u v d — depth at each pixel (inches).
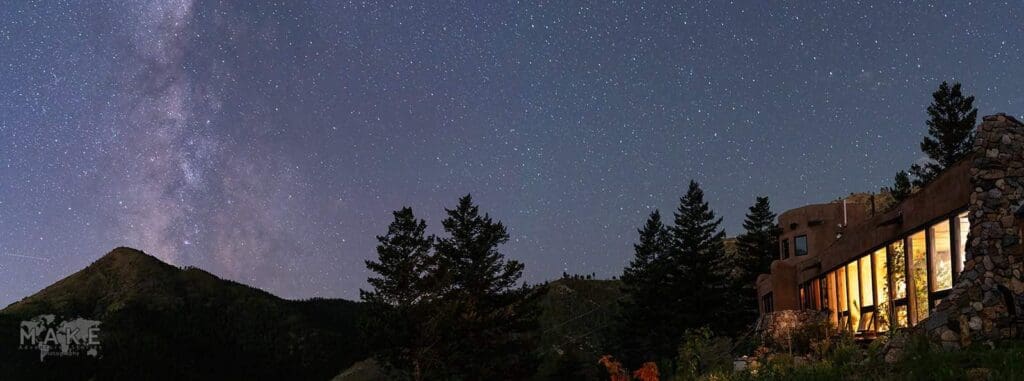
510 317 1860.2
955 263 576.4
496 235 1964.8
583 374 2033.7
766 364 598.9
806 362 577.0
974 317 493.0
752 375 589.3
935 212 613.9
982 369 399.5
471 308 1754.4
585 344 2591.0
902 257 701.3
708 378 667.4
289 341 4333.2
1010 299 488.4
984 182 527.5
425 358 1700.3
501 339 1812.3
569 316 3196.4
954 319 495.2
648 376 725.9
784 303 1141.7
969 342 480.4
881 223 732.7
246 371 4023.1
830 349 619.2
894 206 751.7
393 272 1787.6
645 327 1951.3
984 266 508.4
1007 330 486.0
